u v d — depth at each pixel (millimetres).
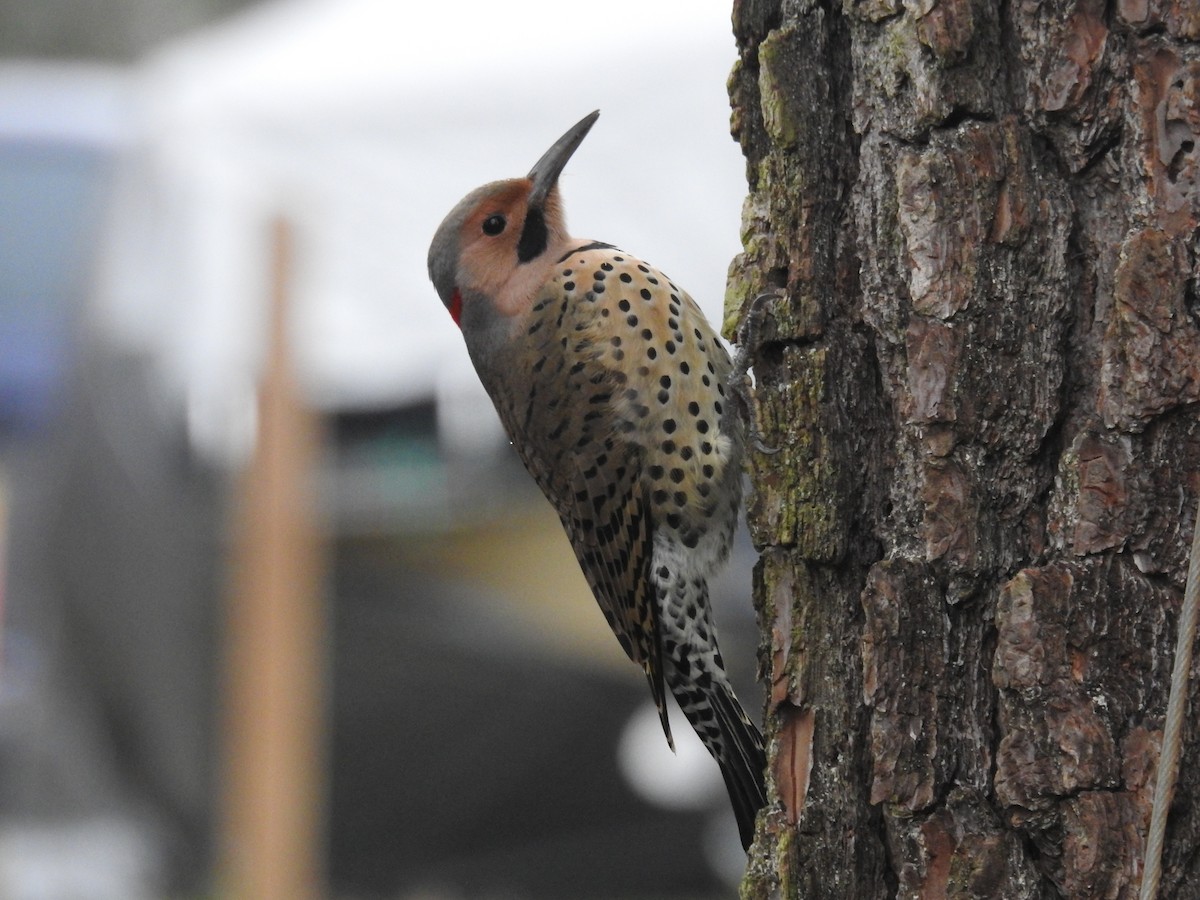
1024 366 5051
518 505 15523
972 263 5074
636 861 15383
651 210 15148
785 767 5508
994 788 5000
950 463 5102
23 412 14117
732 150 14914
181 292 14453
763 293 5684
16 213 14461
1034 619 4891
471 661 15305
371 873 15125
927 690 5070
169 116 15016
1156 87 4941
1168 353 4844
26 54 25797
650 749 15328
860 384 5461
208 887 13664
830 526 5434
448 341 15469
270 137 15016
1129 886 4754
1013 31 5125
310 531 11586
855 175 5508
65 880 13320
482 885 15250
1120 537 4871
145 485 13984
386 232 15320
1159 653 4828
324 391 15219
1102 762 4793
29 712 13656
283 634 11273
